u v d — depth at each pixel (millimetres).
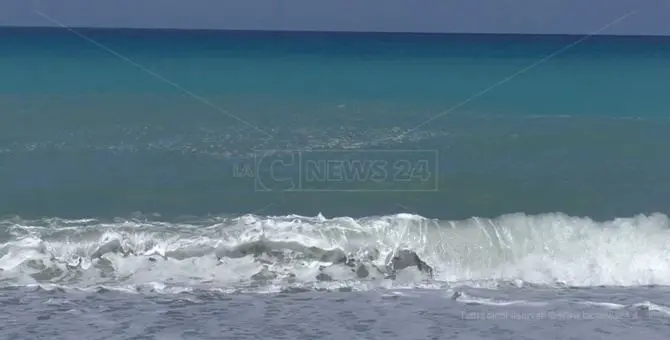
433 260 29703
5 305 25062
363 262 29438
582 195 36281
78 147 41344
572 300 26641
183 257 29297
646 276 29203
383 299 26453
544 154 42062
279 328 23594
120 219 32281
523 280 28781
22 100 52250
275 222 31234
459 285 28125
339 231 30547
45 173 37656
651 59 81812
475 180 38000
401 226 31016
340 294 26922
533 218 31938
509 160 40969
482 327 23875
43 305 25156
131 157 40031
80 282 27578
